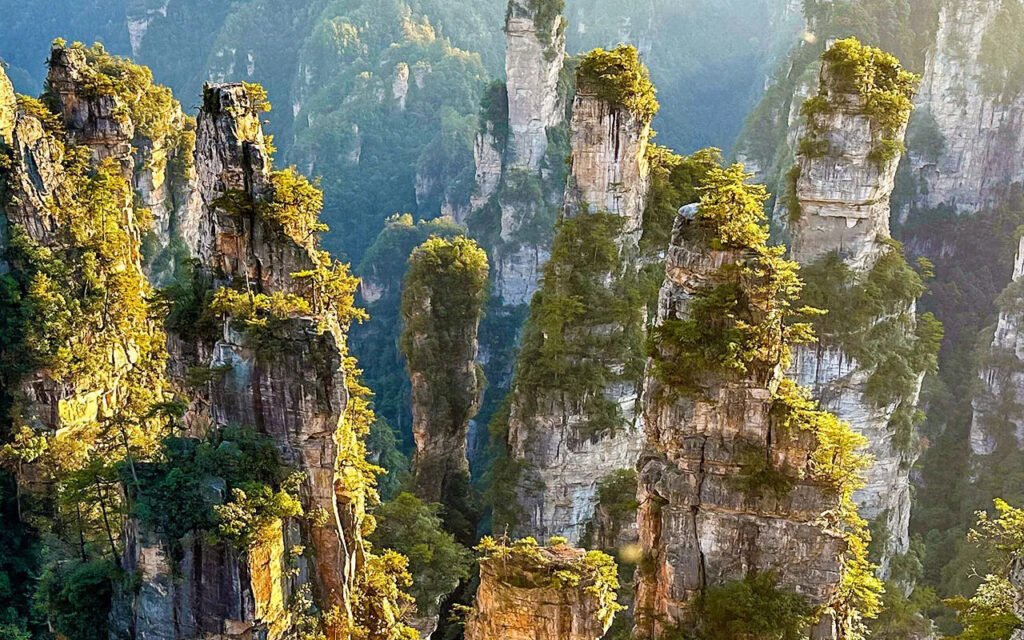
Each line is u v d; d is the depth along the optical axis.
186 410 55.62
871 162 66.94
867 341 68.88
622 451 77.44
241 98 55.94
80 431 67.12
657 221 82.25
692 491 47.34
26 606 59.78
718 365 46.47
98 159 80.19
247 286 54.00
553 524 76.56
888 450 70.62
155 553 47.88
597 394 75.50
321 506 52.00
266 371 50.66
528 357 78.94
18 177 66.94
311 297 54.88
